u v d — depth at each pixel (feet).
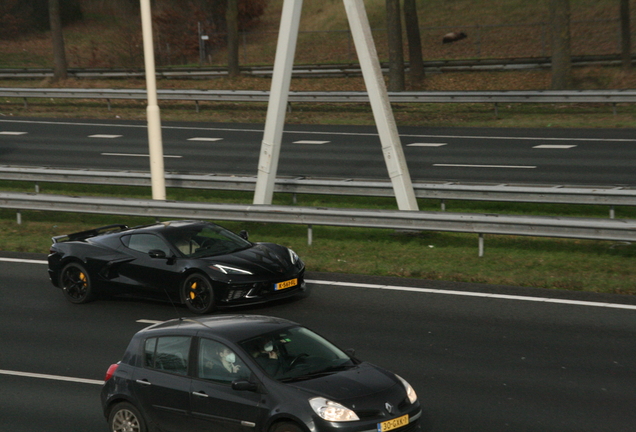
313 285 96.58
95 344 78.59
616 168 144.36
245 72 296.30
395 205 133.28
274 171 120.26
